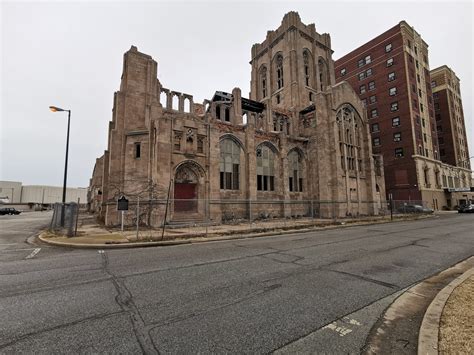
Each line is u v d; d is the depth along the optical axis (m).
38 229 20.77
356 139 37.09
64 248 11.91
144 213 21.70
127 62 26.16
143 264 8.48
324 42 45.47
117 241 12.95
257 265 8.20
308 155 34.50
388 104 52.72
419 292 5.77
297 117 36.56
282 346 3.59
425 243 12.39
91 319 4.43
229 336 3.85
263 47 47.47
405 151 49.09
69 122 19.27
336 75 64.12
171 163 22.06
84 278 6.88
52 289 6.01
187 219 21.86
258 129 29.92
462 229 18.11
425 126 52.59
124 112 25.33
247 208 27.11
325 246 11.77
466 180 64.38
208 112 28.91
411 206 36.44
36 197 99.62
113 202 23.00
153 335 3.88
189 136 23.48
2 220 32.28
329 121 33.28
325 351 3.47
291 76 40.09
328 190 31.78
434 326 3.94
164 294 5.63
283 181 30.44
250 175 27.50
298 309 4.85
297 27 41.22
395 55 52.62
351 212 33.09
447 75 67.19
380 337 3.87
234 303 5.12
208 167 24.23
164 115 23.39
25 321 4.36
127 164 24.05
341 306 5.00
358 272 7.36
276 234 17.05
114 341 3.70
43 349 3.51
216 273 7.28
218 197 24.34
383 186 40.75
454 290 5.44
